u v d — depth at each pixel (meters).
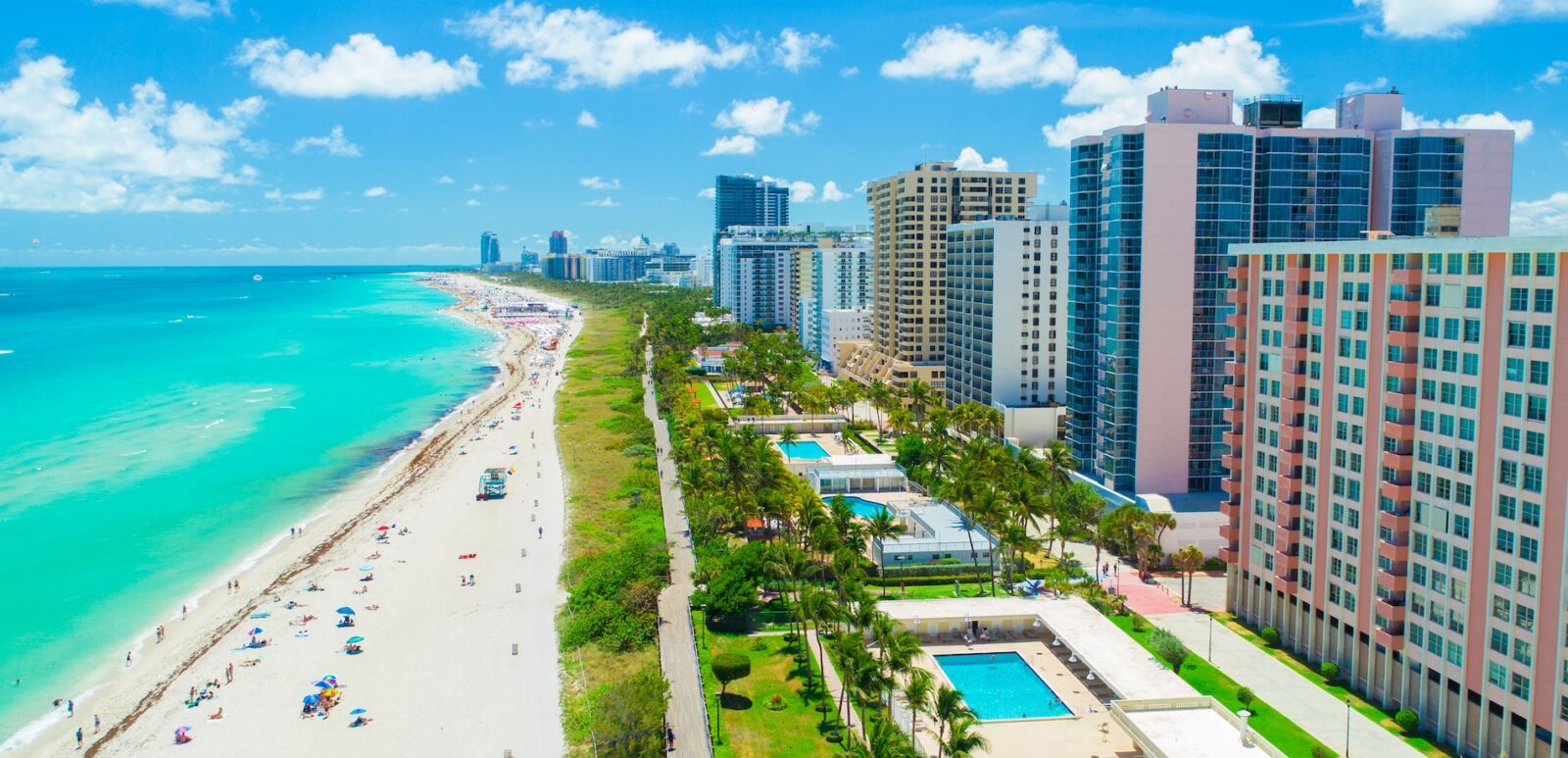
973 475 160.00
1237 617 130.50
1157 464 164.38
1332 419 110.94
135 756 102.81
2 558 166.88
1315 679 111.50
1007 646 124.25
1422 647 99.25
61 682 122.19
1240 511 129.50
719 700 110.19
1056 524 164.88
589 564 151.75
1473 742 93.62
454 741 104.38
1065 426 195.00
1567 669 83.38
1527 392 86.25
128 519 188.88
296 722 109.00
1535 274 85.31
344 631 133.88
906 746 83.69
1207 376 163.50
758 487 161.00
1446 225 111.88
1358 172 164.50
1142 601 137.12
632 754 98.06
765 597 139.88
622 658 122.44
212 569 162.50
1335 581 111.38
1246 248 125.31
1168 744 90.75
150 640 133.88
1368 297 104.81
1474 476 92.19
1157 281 161.12
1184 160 159.38
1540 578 85.62
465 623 135.75
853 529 143.75
